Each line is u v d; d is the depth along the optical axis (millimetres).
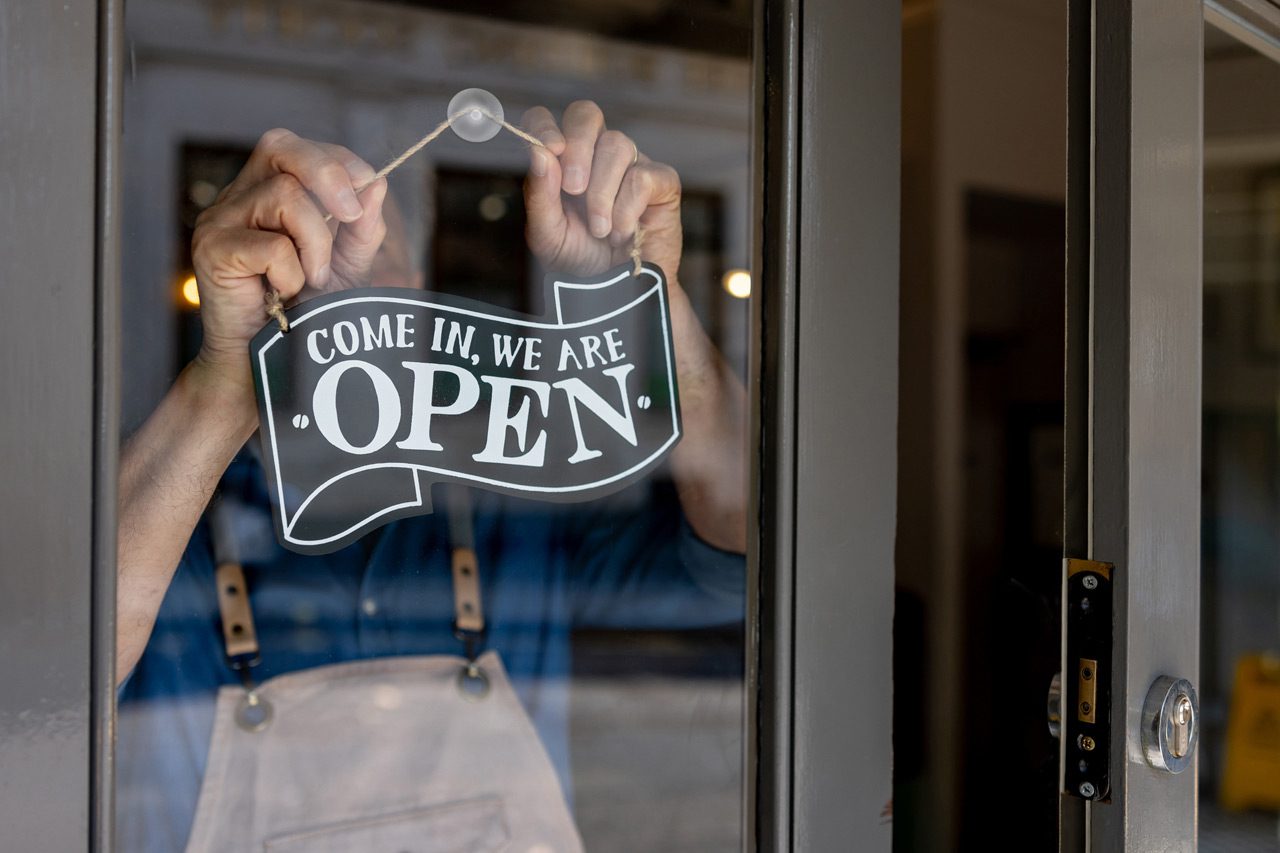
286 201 875
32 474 654
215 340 850
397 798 961
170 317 833
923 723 1948
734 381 1066
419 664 976
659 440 1063
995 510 2004
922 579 1974
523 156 1000
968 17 1952
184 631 869
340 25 912
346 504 914
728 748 1070
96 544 673
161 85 831
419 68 955
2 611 646
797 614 996
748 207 1031
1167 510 953
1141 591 915
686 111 1050
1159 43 934
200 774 878
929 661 1952
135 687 839
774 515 992
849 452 1031
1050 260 2057
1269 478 2633
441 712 984
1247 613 2658
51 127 656
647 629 1077
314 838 920
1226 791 2666
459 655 997
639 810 1083
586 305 1021
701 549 1074
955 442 1974
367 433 919
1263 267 2340
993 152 2008
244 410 864
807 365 1000
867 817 1047
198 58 845
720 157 1053
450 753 987
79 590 668
